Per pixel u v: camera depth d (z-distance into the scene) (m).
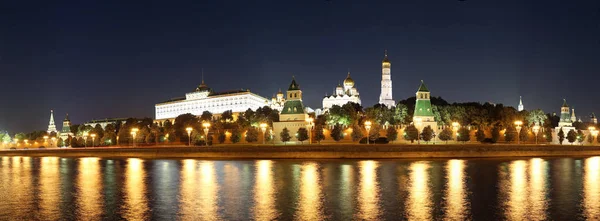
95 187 65.38
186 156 138.25
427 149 123.62
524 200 51.97
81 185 67.88
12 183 71.38
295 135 176.12
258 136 185.12
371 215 44.25
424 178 72.12
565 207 47.84
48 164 116.81
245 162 111.31
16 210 48.19
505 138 170.38
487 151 125.38
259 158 128.12
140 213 46.06
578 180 69.38
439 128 181.50
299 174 79.38
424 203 50.19
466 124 190.38
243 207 48.56
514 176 74.69
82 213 46.38
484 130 182.62
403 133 174.00
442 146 124.56
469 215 44.09
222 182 68.94
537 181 68.25
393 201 51.47
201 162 114.44
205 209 47.69
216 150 135.25
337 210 46.62
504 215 44.09
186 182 69.56
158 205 50.19
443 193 56.91
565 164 99.12
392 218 42.94
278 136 182.75
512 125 175.12
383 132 179.00
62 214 46.03
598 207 47.81
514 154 127.00
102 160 132.62
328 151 124.81
